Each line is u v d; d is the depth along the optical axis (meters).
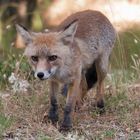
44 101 12.45
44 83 13.42
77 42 11.45
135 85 13.72
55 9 25.91
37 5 26.00
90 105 12.45
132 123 11.22
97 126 11.09
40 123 11.09
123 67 15.30
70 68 10.95
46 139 10.15
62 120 11.45
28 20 25.28
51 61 10.58
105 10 23.59
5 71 14.35
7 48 19.22
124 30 19.38
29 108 12.09
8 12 25.45
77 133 10.54
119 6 24.77
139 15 23.30
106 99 12.66
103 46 12.58
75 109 12.16
